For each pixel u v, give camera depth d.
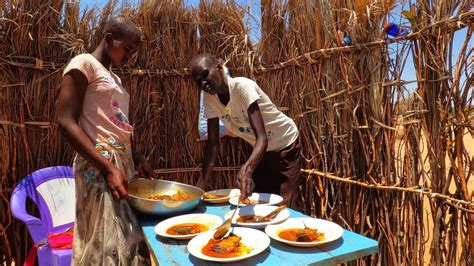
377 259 2.62
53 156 3.01
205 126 3.24
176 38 3.29
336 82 2.83
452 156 2.12
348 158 2.77
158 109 3.28
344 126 2.78
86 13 3.08
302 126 3.16
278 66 3.27
